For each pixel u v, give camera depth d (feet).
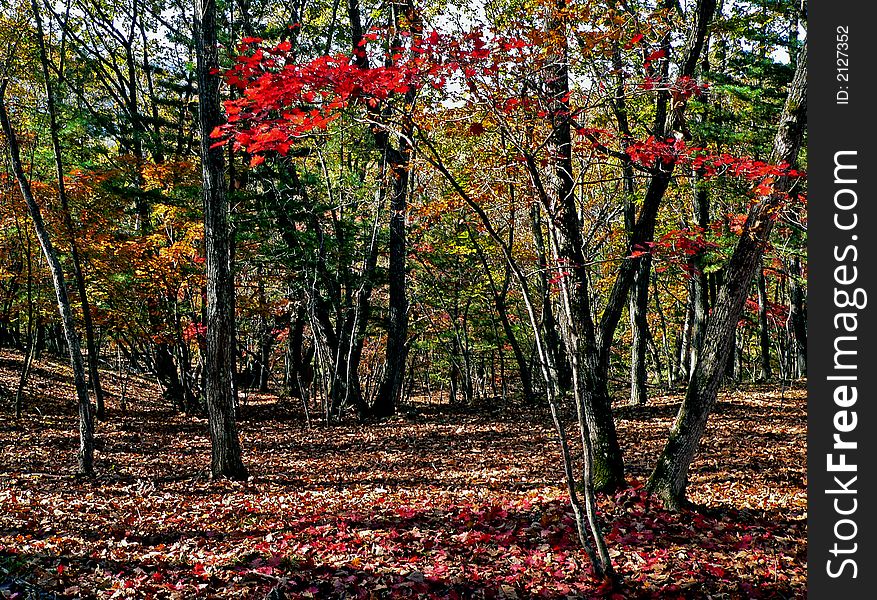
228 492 30.50
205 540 22.54
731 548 20.89
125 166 57.06
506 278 66.64
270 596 17.10
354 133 48.88
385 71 15.96
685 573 18.78
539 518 23.73
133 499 28.19
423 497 29.01
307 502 28.43
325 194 68.85
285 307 70.13
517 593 17.99
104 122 58.70
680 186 43.57
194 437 50.57
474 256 69.51
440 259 72.38
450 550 20.98
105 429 50.72
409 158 33.45
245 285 66.80
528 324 82.48
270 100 15.62
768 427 45.83
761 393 62.85
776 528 22.81
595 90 24.21
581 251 28.53
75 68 67.41
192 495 29.55
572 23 22.63
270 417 62.23
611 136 23.54
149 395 78.43
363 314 66.03
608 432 27.76
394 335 63.26
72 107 59.16
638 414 55.26
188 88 64.59
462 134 24.67
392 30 19.58
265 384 90.27
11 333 88.48
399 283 63.31
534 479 32.32
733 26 42.65
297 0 66.80
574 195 27.86
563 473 33.65
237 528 24.00
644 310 60.03
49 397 61.93
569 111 22.56
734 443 40.40
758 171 19.85
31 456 38.11
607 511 24.11
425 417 60.39
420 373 127.54
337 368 65.67
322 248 59.98
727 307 22.97
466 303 81.25
